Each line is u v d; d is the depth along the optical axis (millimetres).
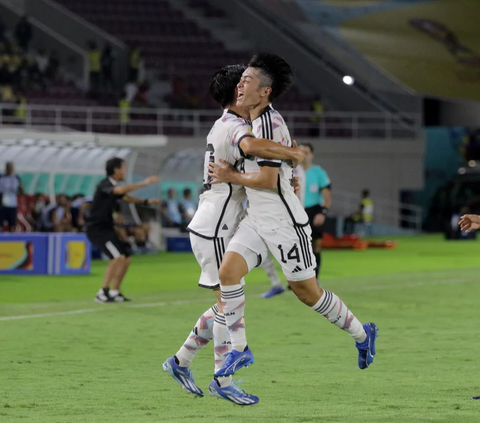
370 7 54000
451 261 31297
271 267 19016
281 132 8648
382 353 12125
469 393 9461
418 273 26109
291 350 12383
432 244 42156
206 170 8922
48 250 25344
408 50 51438
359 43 52719
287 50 53906
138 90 48156
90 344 12906
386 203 50469
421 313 16562
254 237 8672
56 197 31625
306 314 16281
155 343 13016
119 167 18312
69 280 23781
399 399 9148
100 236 18422
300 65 53438
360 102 51938
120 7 55875
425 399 9148
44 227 31375
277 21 54969
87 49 51875
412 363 11352
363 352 9164
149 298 19281
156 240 35656
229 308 8547
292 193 8812
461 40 50688
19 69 46469
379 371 10789
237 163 8852
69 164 34000
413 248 39031
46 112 45781
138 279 24391
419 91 49812
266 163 8430
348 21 54000
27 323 15133
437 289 21203
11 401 9039
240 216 8883
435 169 56688
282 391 9602
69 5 54750
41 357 11789
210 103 50125
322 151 49156
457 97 49312
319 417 8297
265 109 8742
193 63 53031
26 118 42500
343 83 52438
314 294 8898
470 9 51344
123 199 18281
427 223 54594
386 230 50469
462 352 12211
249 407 8773
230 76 8859
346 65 52594
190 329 14469
